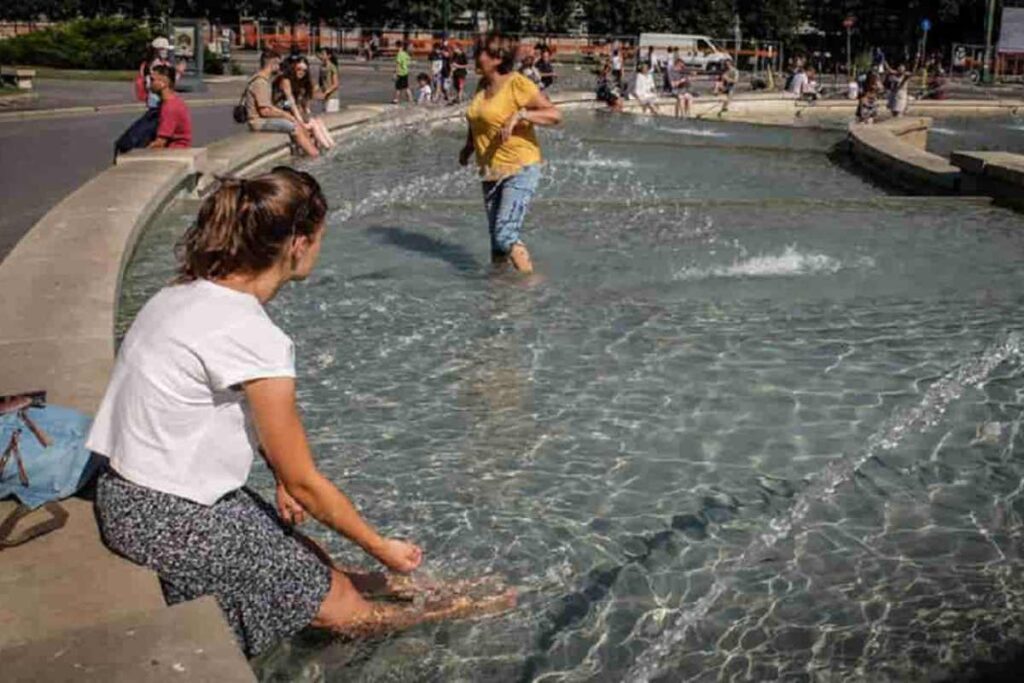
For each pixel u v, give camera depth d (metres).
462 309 6.91
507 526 4.04
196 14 65.69
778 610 3.52
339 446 4.75
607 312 6.88
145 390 2.87
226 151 13.71
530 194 7.72
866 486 4.44
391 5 65.25
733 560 3.83
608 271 7.99
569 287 7.49
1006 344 6.27
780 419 5.13
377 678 3.12
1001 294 7.51
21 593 2.82
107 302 5.91
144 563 2.94
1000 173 11.72
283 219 2.91
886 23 70.38
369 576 3.57
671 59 39.88
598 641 3.33
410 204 10.62
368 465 4.56
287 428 2.86
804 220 10.43
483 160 7.70
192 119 24.50
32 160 16.19
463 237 9.16
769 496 4.33
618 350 6.13
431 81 32.53
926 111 36.97
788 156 18.66
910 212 11.09
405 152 16.83
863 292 7.53
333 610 3.20
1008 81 54.72
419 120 21.20
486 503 4.23
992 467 4.63
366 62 54.91
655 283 7.68
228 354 2.81
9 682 2.37
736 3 74.19
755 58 56.53
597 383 5.59
